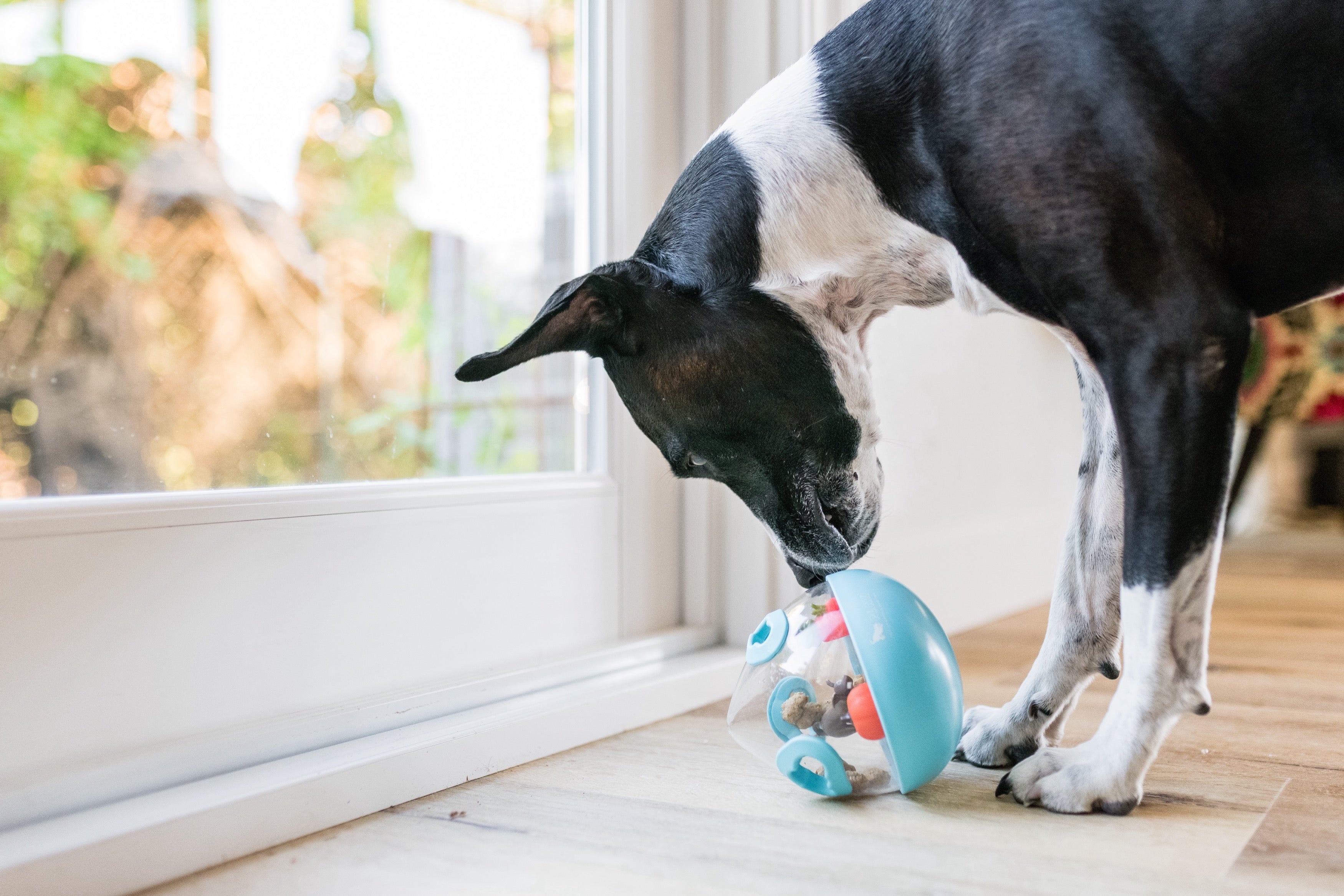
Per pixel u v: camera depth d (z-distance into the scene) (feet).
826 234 3.82
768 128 3.91
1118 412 3.27
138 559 3.31
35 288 3.76
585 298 3.68
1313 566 10.48
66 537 3.14
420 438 5.24
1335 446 13.83
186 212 4.30
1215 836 3.13
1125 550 3.28
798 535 3.92
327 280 4.89
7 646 3.01
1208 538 3.18
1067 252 3.26
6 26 3.73
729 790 3.65
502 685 4.34
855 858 2.98
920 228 3.74
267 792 3.19
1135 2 3.26
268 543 3.68
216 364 4.37
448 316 5.46
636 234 5.37
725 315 3.81
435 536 4.28
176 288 4.24
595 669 4.83
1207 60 3.19
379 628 4.06
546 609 4.82
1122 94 3.18
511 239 5.53
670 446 3.91
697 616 5.65
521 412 5.51
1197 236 3.18
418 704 4.01
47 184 3.83
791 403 3.84
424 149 5.39
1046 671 3.87
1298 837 3.12
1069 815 3.33
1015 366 8.42
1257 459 12.09
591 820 3.36
